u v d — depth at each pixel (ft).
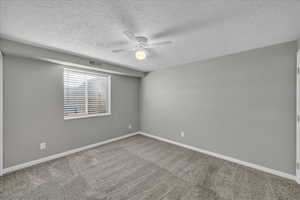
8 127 6.91
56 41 6.38
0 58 6.46
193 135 10.20
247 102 7.67
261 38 6.09
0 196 5.28
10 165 6.97
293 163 6.36
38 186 5.89
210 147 9.29
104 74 11.50
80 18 4.53
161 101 12.41
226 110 8.50
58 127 8.81
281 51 6.60
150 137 13.41
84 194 5.46
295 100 6.28
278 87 6.72
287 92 6.49
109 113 11.99
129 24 4.92
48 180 6.33
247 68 7.63
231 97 8.27
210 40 6.30
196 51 7.75
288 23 4.85
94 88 11.19
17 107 7.18
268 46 6.95
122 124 13.05
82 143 10.11
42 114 8.11
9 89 6.91
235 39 6.20
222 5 3.88
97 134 11.09
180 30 5.35
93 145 10.81
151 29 5.28
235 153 8.16
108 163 8.05
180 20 4.67
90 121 10.61
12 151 7.04
